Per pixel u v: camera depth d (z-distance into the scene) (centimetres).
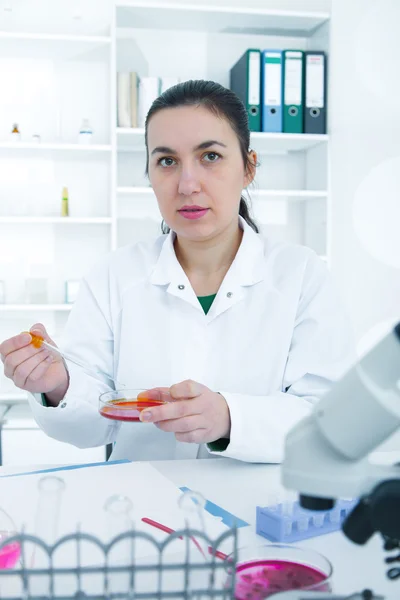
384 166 307
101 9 297
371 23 302
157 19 290
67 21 297
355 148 304
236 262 141
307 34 311
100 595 54
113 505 60
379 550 75
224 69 311
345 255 310
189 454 136
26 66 295
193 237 130
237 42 311
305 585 58
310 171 314
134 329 143
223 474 106
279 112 286
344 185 305
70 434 134
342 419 44
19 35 268
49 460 266
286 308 140
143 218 307
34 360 117
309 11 300
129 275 148
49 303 301
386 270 313
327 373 133
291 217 322
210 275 145
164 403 108
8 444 263
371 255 311
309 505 49
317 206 306
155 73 305
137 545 74
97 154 294
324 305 142
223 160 125
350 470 46
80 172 301
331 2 299
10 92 295
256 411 111
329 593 56
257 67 282
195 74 308
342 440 45
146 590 63
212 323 140
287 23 298
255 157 143
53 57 296
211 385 138
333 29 299
